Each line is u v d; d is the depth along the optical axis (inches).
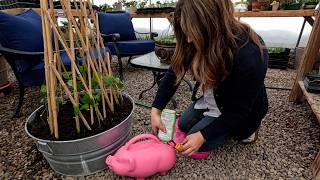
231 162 43.4
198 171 41.4
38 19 74.5
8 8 95.1
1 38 54.5
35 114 44.2
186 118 46.7
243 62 29.5
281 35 126.3
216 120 34.1
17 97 77.6
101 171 41.8
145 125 57.2
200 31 27.0
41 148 36.6
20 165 44.4
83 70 42.3
